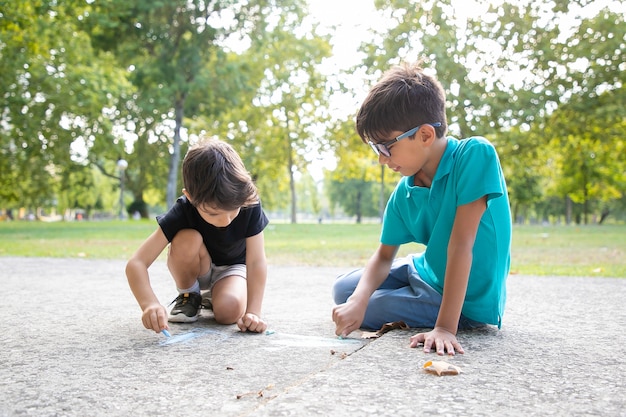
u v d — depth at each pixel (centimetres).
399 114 212
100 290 390
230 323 264
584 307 319
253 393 156
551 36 1580
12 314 292
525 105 1570
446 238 231
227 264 279
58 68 1919
